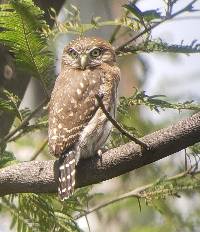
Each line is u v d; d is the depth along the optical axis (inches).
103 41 492.1
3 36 392.8
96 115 430.0
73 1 780.0
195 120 358.3
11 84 464.4
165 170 561.9
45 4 474.9
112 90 454.0
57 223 426.9
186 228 578.9
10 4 381.7
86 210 455.8
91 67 479.5
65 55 494.6
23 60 402.0
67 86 443.2
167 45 424.5
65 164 400.8
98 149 413.4
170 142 362.0
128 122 553.9
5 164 404.8
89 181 395.2
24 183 391.9
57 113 427.8
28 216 427.5
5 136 444.5
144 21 419.5
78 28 439.8
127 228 679.1
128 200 661.3
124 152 377.7
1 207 429.7
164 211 564.7
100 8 772.0
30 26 388.2
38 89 727.1
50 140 417.7
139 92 425.4
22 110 436.5
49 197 431.2
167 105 417.1
